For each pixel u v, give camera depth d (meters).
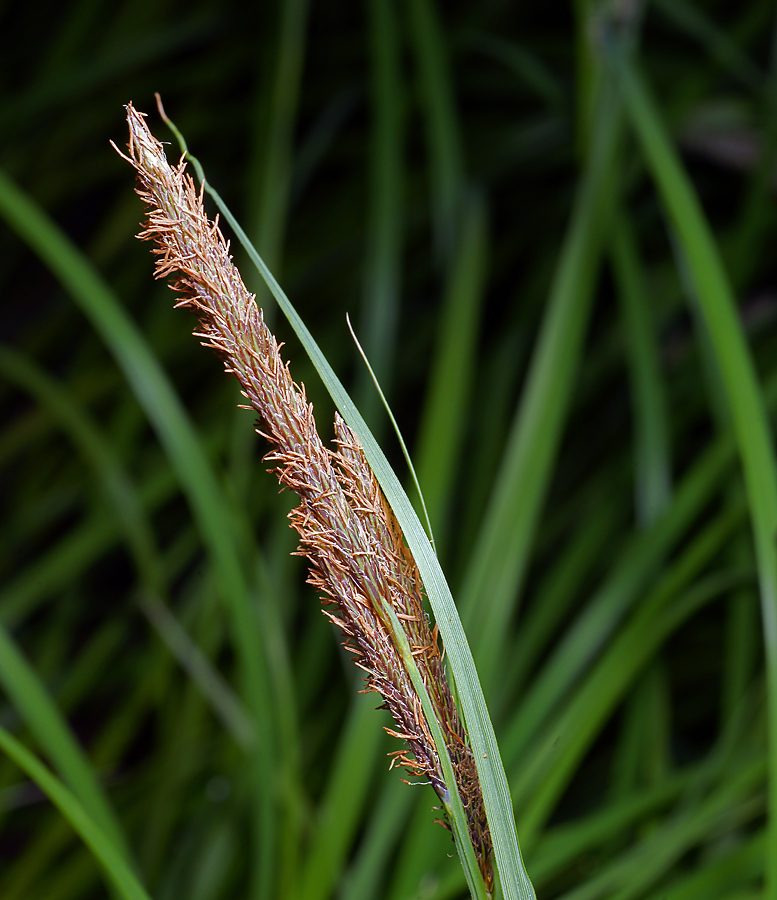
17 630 0.90
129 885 0.31
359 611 0.25
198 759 0.69
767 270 0.85
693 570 0.53
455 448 0.60
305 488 0.25
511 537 0.53
